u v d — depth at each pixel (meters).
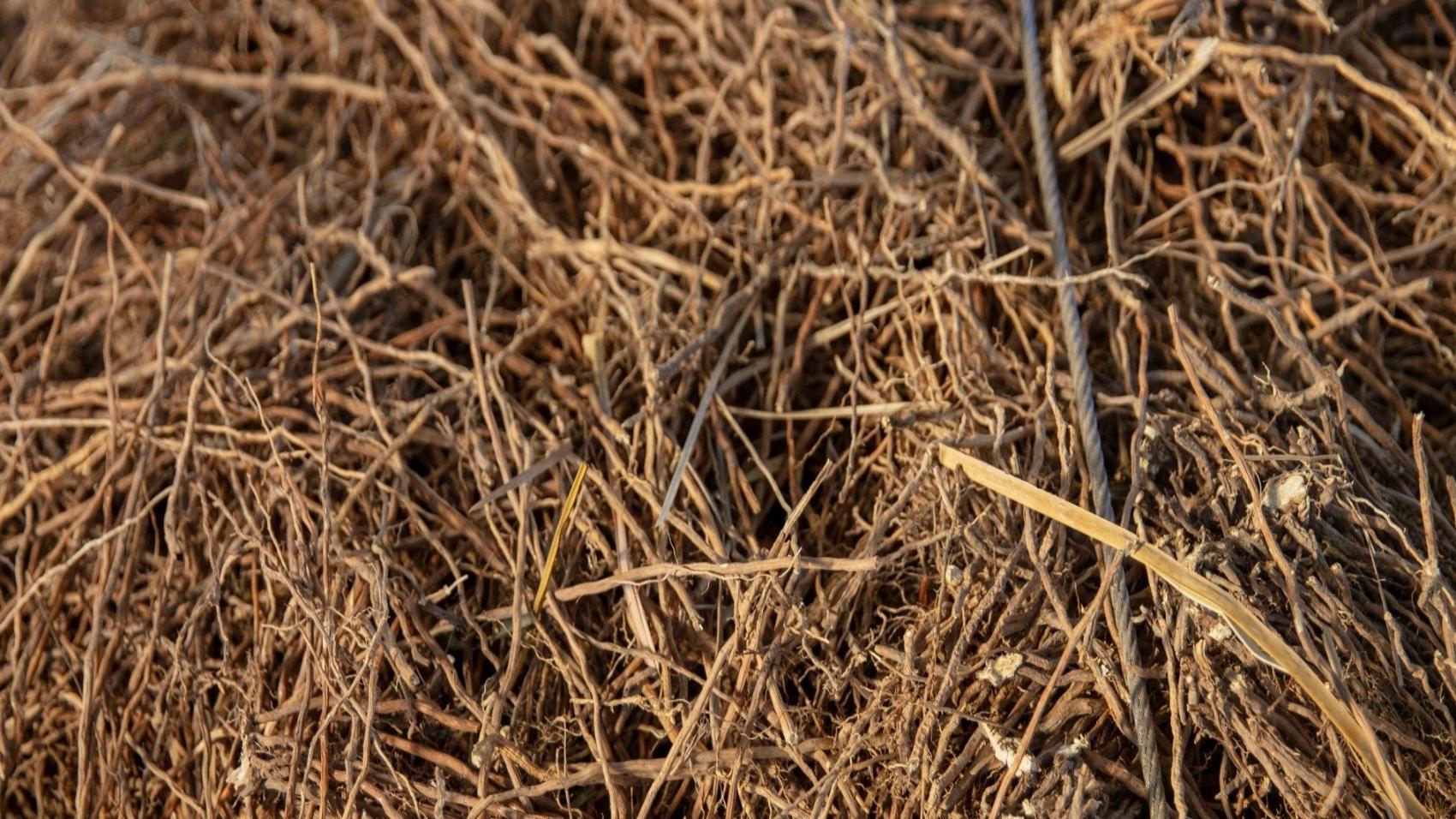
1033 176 0.74
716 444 0.70
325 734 0.65
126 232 0.77
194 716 0.68
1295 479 0.65
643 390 0.71
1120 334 0.69
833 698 0.65
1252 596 0.64
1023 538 0.65
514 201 0.75
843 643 0.67
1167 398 0.68
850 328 0.71
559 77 0.78
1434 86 0.72
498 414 0.71
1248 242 0.72
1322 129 0.73
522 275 0.75
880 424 0.69
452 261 0.75
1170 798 0.64
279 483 0.69
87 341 0.76
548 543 0.69
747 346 0.71
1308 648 0.63
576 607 0.68
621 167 0.75
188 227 0.77
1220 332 0.70
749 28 0.77
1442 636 0.64
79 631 0.70
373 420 0.70
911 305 0.71
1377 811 0.62
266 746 0.66
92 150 0.80
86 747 0.67
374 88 0.78
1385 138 0.72
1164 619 0.64
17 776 0.70
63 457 0.72
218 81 0.79
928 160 0.74
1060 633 0.65
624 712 0.67
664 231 0.75
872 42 0.75
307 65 0.81
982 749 0.64
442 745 0.67
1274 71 0.72
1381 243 0.72
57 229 0.76
